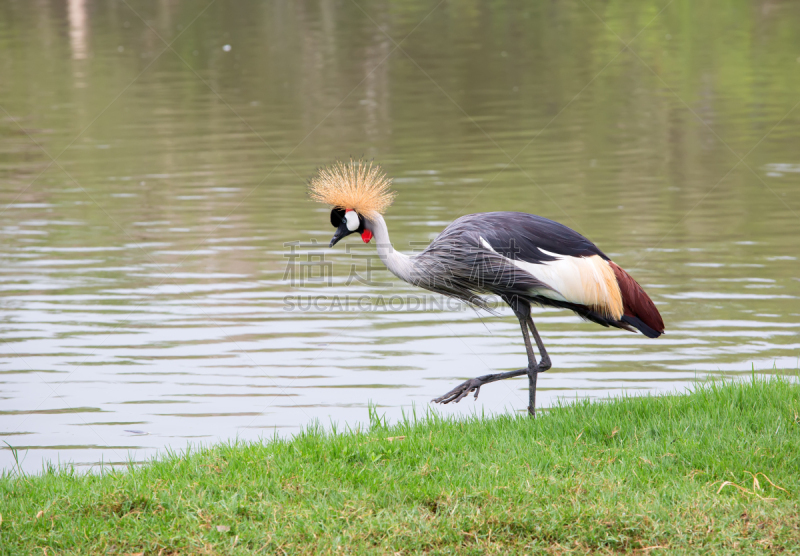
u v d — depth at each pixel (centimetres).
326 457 758
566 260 893
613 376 1127
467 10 4716
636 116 2734
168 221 1834
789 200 1878
